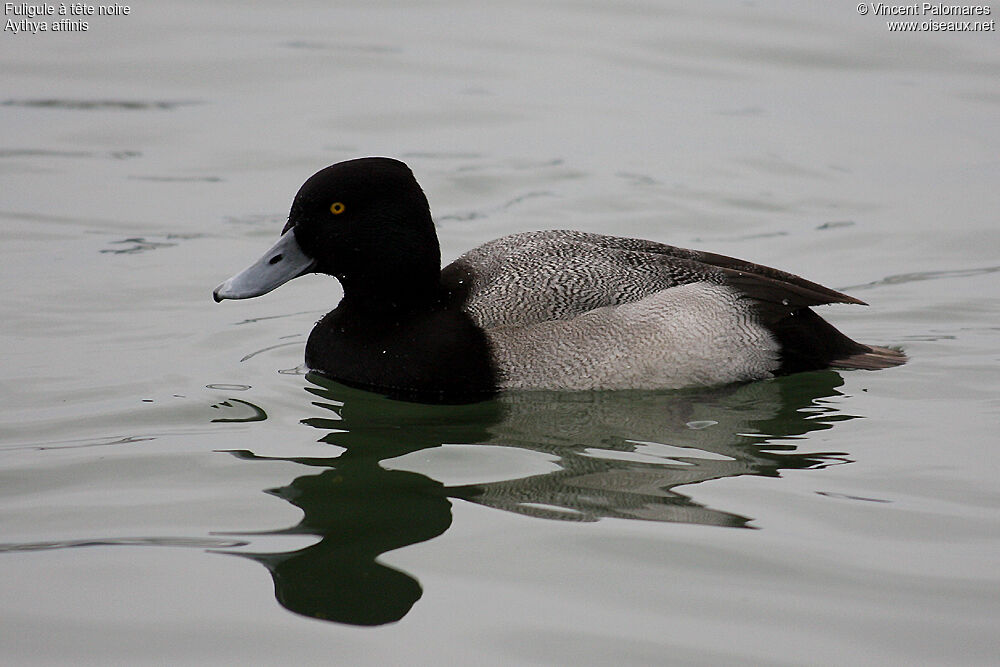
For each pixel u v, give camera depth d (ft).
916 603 23.76
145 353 37.47
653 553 25.55
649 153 54.39
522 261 35.78
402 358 34.71
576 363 34.27
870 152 54.34
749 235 47.80
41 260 44.83
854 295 42.34
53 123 56.13
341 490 28.50
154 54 62.85
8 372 35.63
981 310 40.81
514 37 65.98
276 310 41.83
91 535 26.37
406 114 57.52
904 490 28.32
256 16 68.08
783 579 24.61
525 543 25.99
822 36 64.59
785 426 32.17
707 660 22.15
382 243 34.78
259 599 24.03
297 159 53.21
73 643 22.63
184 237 47.09
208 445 30.99
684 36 65.41
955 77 59.98
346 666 22.08
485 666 22.04
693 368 34.53
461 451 30.66
